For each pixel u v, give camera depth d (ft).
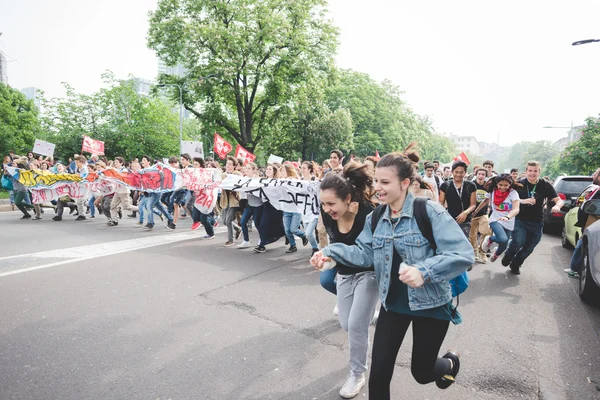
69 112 85.25
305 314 12.48
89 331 10.86
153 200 27.12
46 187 31.76
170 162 28.35
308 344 10.43
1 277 15.39
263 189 20.65
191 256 19.63
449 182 18.43
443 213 5.86
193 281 15.51
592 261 13.82
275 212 21.39
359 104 120.57
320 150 102.32
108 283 14.93
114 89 86.79
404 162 6.03
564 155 90.68
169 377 8.70
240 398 8.02
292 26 74.33
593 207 14.53
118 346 10.05
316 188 19.74
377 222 6.54
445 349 10.44
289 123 92.22
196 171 25.12
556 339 11.19
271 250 21.93
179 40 71.00
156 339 10.50
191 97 76.89
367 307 8.01
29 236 24.17
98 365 9.12
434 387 8.61
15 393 7.97
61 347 9.93
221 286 15.01
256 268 17.83
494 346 10.66
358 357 8.14
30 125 78.69
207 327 11.34
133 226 28.78
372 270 8.08
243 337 10.75
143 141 87.20
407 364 9.58
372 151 119.24
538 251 24.09
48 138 81.82
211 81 70.85
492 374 9.20
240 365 9.29
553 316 13.01
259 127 84.99
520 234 17.51
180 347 10.09
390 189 6.01
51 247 20.95
